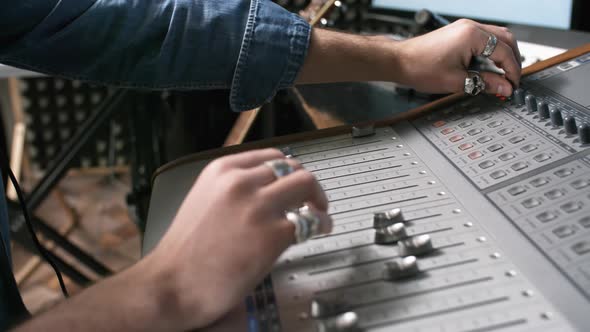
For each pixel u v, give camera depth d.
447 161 0.57
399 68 0.72
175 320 0.37
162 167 0.64
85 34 0.68
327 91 0.96
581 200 0.45
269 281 0.43
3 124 2.48
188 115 1.47
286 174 0.43
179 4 0.69
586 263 0.40
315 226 0.41
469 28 0.69
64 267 1.46
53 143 2.58
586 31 1.00
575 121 0.55
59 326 0.37
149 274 0.38
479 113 0.65
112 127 2.41
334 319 0.36
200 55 0.69
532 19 1.07
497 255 0.42
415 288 0.40
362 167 0.58
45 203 2.37
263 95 0.72
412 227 0.47
